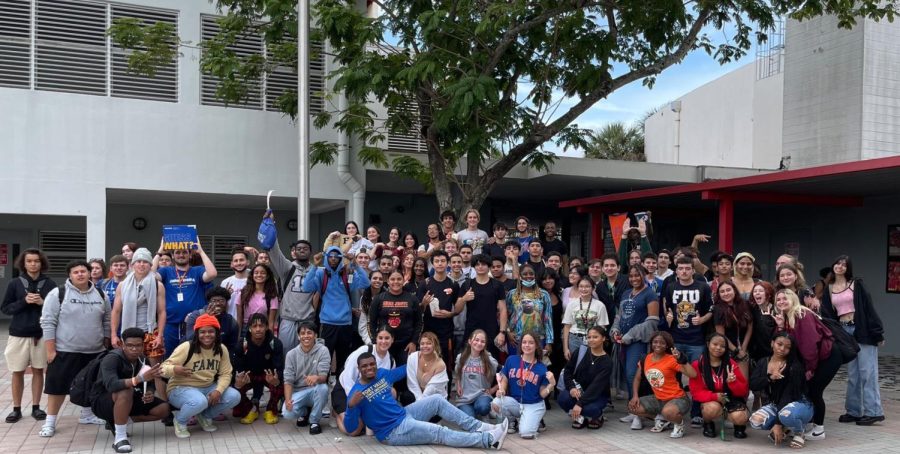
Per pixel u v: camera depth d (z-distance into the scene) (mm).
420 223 18578
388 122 11711
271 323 7523
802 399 6375
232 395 6680
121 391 6012
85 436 6516
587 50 10398
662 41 11062
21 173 11227
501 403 6734
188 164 12211
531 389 6719
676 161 25438
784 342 6316
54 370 6465
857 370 7148
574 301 7637
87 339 6582
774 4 11281
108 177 11711
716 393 6605
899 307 11789
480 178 10906
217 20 11852
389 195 18188
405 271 8125
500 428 6266
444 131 10422
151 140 11977
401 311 7254
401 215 18344
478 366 7086
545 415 7648
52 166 11406
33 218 15359
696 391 6691
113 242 15523
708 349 6672
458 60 9906
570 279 8023
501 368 7375
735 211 15555
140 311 6852
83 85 11688
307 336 6691
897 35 13758
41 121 11352
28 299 6824
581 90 10953
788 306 6520
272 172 12820
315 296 7480
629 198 13461
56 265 16312
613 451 6227
